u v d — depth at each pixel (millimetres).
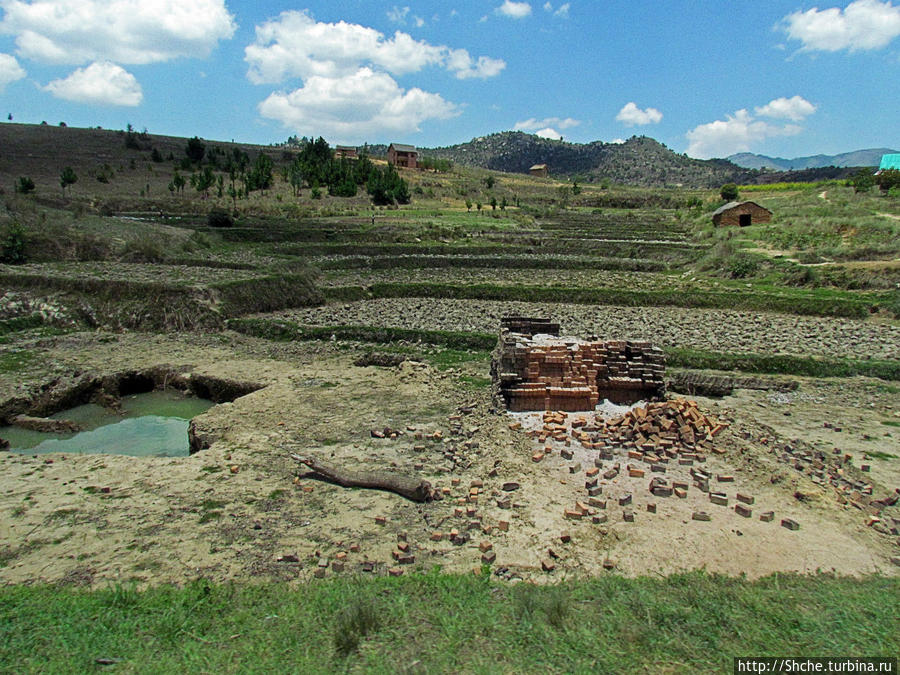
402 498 12039
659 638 7273
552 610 7727
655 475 12930
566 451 13875
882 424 17812
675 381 21922
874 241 47938
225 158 127938
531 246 61531
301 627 7621
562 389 17203
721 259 48875
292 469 13633
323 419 17297
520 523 10797
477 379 21750
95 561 9727
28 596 8523
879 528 10891
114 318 30406
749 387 21781
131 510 11656
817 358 23625
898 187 75500
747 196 95000
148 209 72188
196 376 22594
